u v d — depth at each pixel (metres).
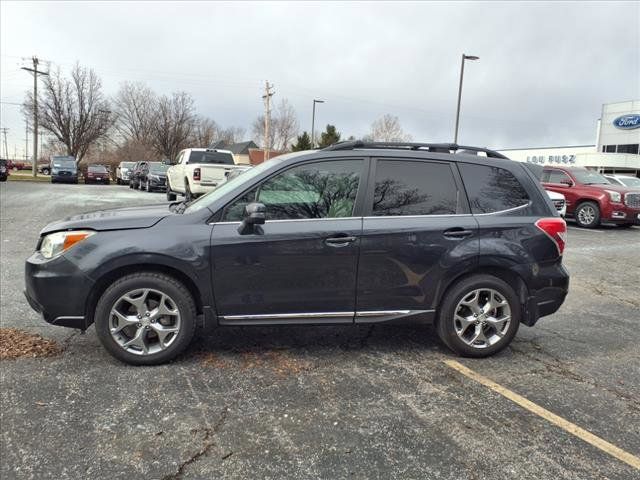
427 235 4.05
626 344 4.82
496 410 3.40
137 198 20.02
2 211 13.84
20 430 2.99
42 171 62.75
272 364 4.05
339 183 4.07
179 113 63.28
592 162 45.03
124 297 3.83
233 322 3.95
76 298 3.77
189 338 3.95
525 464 2.81
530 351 4.54
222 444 2.92
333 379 3.80
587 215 14.41
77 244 3.79
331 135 55.97
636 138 43.97
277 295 3.94
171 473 2.65
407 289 4.08
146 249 3.76
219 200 3.97
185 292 3.89
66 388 3.53
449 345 4.24
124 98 65.44
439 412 3.35
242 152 76.00
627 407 3.51
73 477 2.58
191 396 3.47
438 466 2.77
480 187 4.26
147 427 3.07
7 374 3.72
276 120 75.19
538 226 4.23
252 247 3.86
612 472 2.76
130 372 3.81
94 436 2.95
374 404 3.43
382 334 4.81
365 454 2.86
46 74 47.97
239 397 3.47
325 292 3.98
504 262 4.15
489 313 4.24
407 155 4.20
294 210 3.97
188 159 16.95
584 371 4.12
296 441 2.97
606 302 6.46
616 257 9.70
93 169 38.84
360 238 3.96
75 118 55.16
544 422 3.27
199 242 3.82
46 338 4.47
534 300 4.24
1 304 5.50
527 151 54.03
